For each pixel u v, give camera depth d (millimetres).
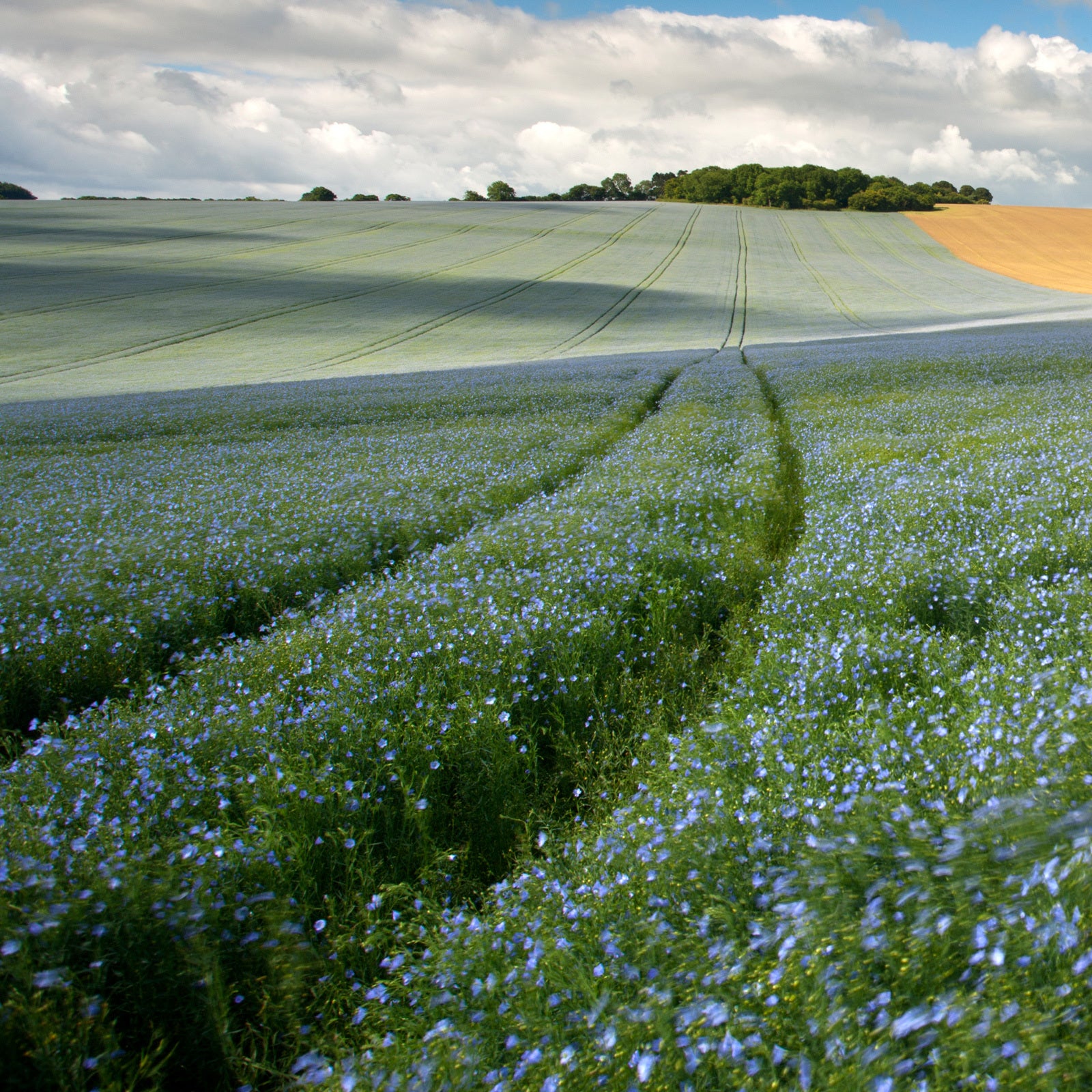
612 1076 2229
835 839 2846
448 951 3078
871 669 5023
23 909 2971
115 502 13977
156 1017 3051
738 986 2432
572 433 18578
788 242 102000
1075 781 2697
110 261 75125
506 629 6180
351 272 75500
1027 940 2150
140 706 6109
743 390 24266
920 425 15875
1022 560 6785
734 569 8234
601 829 3943
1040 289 74812
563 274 77625
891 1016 2168
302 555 9719
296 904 3631
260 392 33375
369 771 4664
